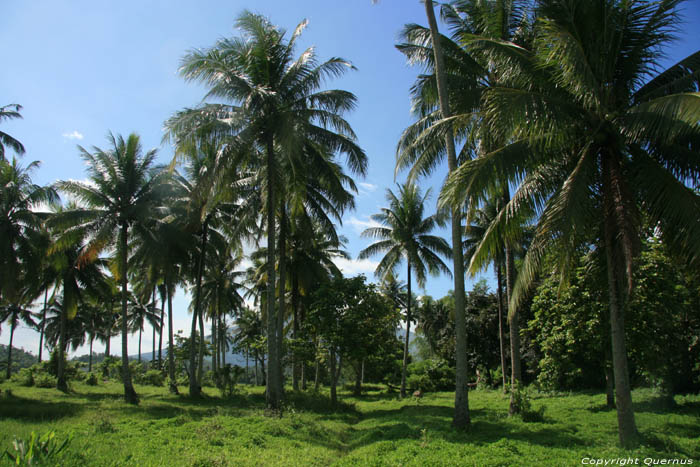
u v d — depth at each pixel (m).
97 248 20.61
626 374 9.30
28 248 22.42
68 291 27.84
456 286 12.77
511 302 10.15
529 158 9.66
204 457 8.52
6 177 22.05
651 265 13.73
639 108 8.36
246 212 21.27
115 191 20.91
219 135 16.17
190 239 23.28
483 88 12.96
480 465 7.89
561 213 9.04
